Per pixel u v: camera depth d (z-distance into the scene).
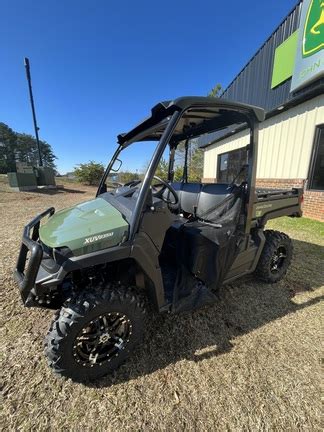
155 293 1.63
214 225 2.16
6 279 2.67
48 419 1.25
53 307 1.71
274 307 2.28
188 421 1.25
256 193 2.44
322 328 1.98
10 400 1.35
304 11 5.22
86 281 1.62
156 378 1.51
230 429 1.21
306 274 2.93
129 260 1.62
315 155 5.70
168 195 2.71
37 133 12.24
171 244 2.25
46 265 1.49
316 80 5.11
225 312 2.19
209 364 1.62
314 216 5.67
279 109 6.43
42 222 3.66
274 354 1.71
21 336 1.84
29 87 11.20
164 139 1.58
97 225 1.45
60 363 1.37
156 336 1.87
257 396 1.39
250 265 2.39
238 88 9.26
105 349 1.55
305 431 1.21
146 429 1.21
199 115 2.02
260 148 7.57
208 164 11.96
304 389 1.44
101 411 1.30
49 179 12.78
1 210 6.68
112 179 2.80
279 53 6.36
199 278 2.04
